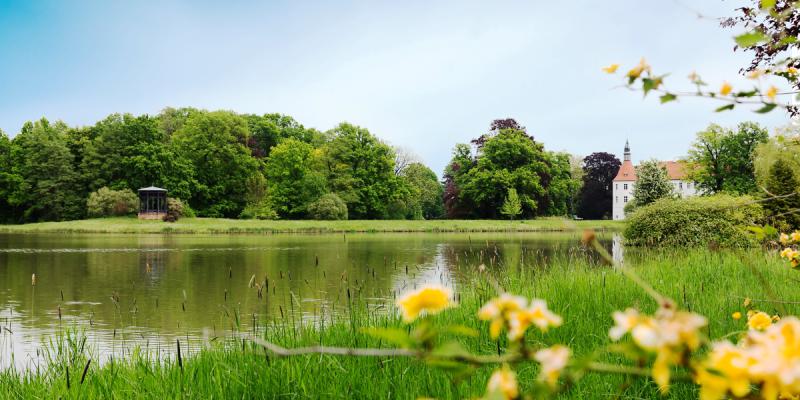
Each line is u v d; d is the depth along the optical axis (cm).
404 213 6469
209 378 410
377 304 973
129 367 501
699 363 89
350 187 5825
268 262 1892
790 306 501
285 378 388
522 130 6206
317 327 695
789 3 315
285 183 5703
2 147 5834
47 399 405
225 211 5797
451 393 338
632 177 8081
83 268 1706
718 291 667
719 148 5238
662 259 1080
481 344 447
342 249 2517
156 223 4575
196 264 1823
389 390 372
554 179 6588
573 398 324
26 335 805
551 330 472
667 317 89
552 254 1984
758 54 454
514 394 101
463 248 2544
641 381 343
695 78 154
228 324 854
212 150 5725
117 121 5803
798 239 306
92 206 4941
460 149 6406
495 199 5975
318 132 7788
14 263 1848
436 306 111
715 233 1961
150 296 1162
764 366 81
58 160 5472
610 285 682
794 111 468
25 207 5625
